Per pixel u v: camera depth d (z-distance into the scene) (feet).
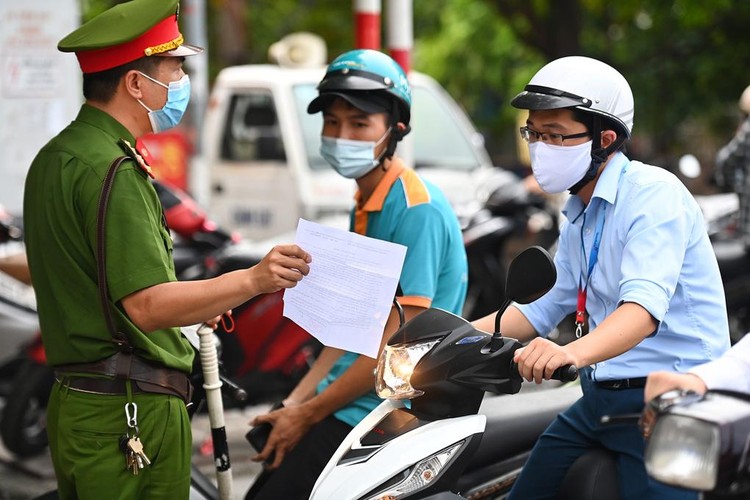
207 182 70.33
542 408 24.73
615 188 20.61
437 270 24.02
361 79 23.70
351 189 66.33
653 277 19.21
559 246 22.76
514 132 137.90
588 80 20.47
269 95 67.36
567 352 18.15
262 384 42.19
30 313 40.91
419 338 19.72
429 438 19.16
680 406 15.15
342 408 24.27
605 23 107.76
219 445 23.43
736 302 50.83
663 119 105.29
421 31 141.69
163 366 20.98
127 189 20.03
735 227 54.75
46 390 40.98
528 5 93.56
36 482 39.68
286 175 66.28
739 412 14.97
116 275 19.84
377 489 18.93
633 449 20.70
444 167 69.36
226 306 19.77
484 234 54.80
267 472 25.53
